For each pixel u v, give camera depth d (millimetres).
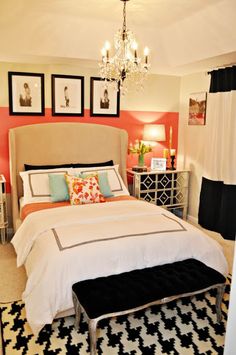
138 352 2168
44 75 4297
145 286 2244
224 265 2879
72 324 2457
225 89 4098
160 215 3219
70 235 2619
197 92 4789
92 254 2436
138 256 2553
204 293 2920
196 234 2834
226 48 3277
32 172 4008
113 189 4215
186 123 5086
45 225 2879
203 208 4629
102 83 4617
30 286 2404
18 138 4152
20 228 3199
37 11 3119
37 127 4238
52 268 2330
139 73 2936
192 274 2424
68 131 4402
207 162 4484
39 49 3613
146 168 4727
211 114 4359
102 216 3098
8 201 4332
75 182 3814
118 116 4816
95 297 2107
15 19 3174
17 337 2299
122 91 3854
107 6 3016
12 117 4230
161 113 5105
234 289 1076
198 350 2195
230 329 1104
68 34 3498
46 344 2234
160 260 2623
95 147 4586
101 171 4293
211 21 3100
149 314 2604
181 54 3896
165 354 2154
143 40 3814
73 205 3572
